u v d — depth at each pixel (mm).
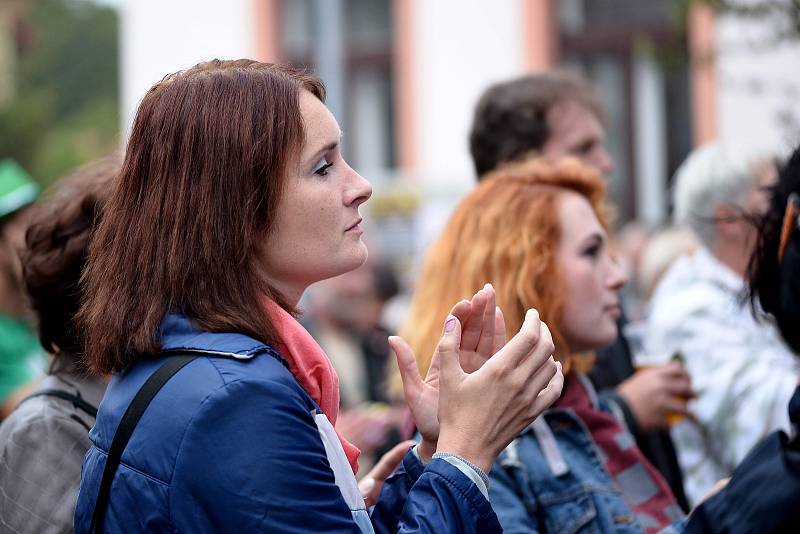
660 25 16531
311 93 2371
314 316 8008
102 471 2211
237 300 2229
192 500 2061
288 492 2053
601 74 16938
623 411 3604
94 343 2311
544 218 3303
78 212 2994
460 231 3418
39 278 2963
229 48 19391
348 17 19047
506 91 4672
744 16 5059
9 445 2803
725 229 4477
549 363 2318
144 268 2273
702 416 4160
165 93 2322
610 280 3354
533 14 17344
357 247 2348
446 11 18000
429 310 3408
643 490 3215
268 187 2242
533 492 3047
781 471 2166
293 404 2123
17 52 35188
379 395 7805
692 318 4344
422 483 2195
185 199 2250
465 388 2256
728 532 2191
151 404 2154
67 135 33656
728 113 8312
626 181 16547
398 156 18656
